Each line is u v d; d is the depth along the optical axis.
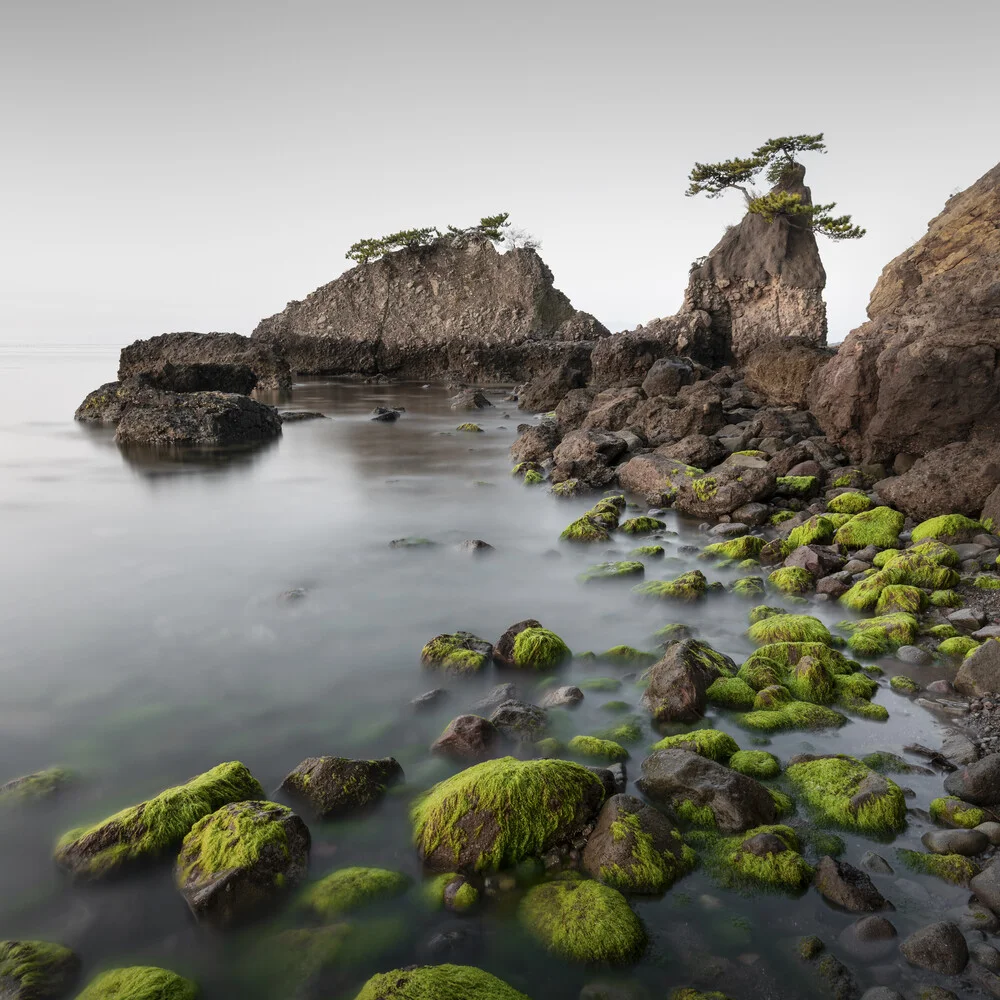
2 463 23.94
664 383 29.77
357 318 77.75
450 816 5.46
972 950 4.38
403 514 17.02
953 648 8.73
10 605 10.94
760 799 5.79
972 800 5.92
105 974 4.32
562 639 9.51
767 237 55.97
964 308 16.39
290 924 4.86
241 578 12.26
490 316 74.88
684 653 7.93
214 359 57.47
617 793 6.01
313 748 7.01
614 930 4.57
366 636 9.80
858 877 4.98
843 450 19.47
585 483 19.27
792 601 10.85
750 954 4.50
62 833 5.73
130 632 9.93
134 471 22.66
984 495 13.34
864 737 7.04
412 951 4.62
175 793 5.68
